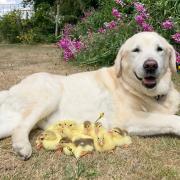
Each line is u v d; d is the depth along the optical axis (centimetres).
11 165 64
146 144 73
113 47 154
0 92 82
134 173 61
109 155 68
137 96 79
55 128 72
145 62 75
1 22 404
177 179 58
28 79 82
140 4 148
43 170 62
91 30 199
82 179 59
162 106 81
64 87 84
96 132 70
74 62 173
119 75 82
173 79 124
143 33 82
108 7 195
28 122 73
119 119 78
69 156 67
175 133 74
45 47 305
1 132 74
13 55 235
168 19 145
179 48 143
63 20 384
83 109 82
